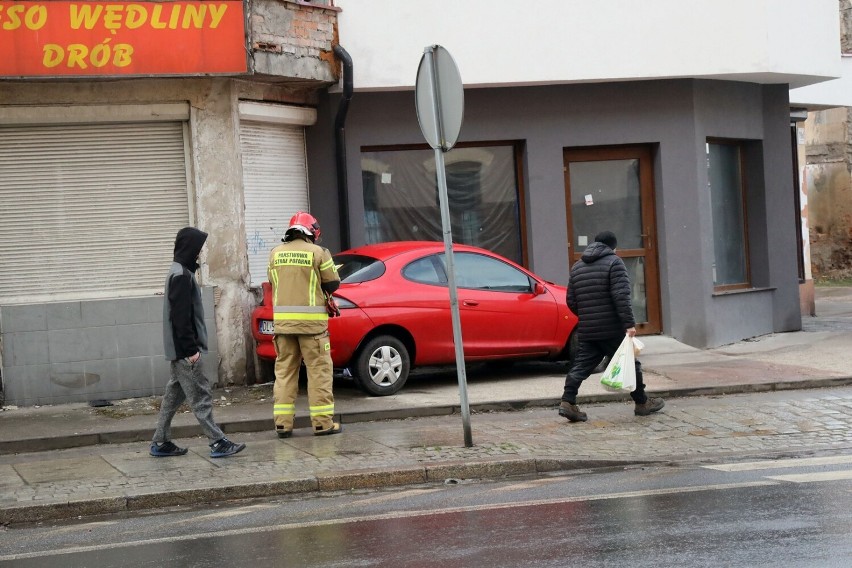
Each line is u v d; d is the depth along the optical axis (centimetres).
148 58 1240
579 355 1059
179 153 1317
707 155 1636
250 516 740
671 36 1540
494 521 684
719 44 1553
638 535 627
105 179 1295
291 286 1015
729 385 1205
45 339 1256
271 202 1420
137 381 1280
